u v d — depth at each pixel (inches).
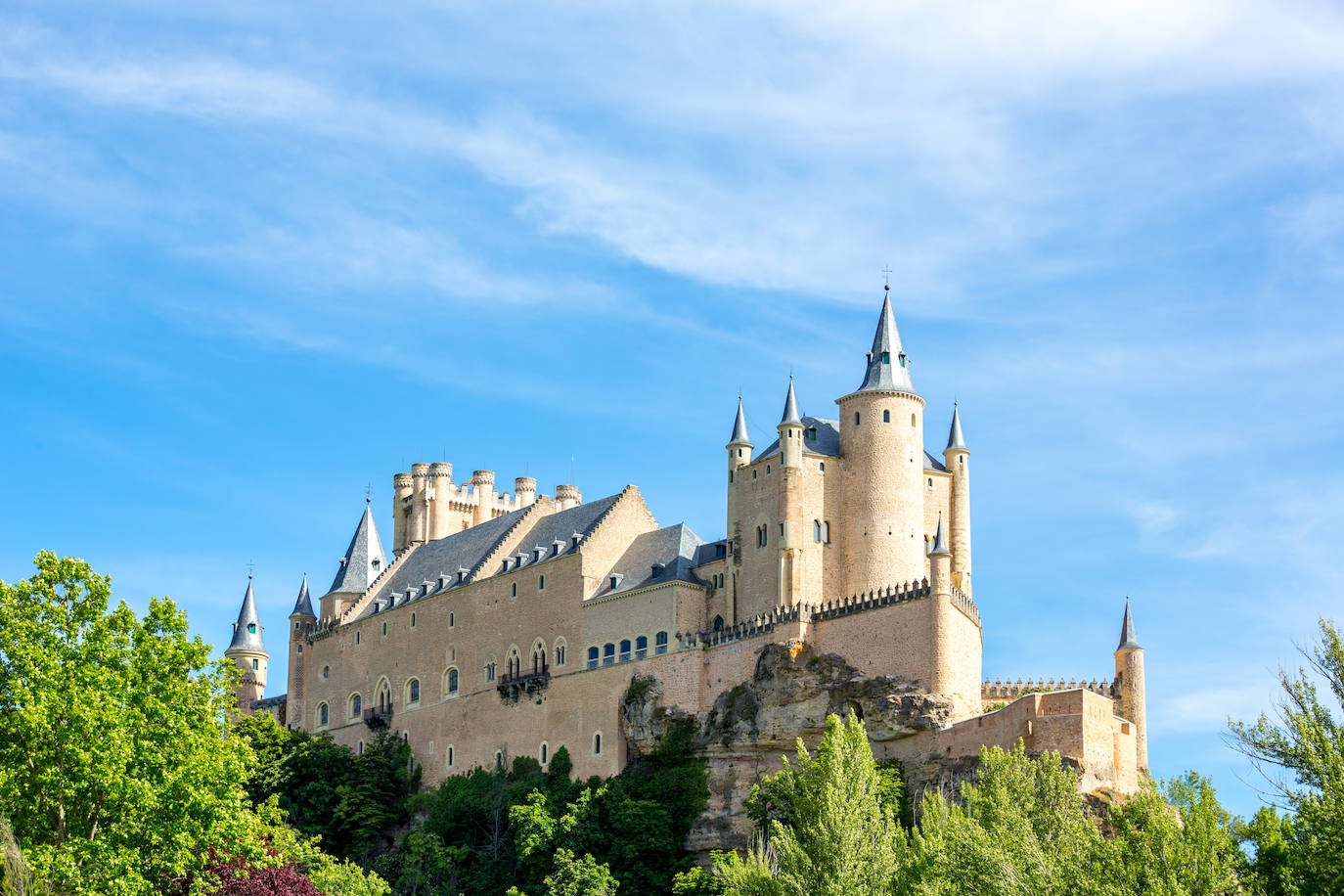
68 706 3627.0
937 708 5241.1
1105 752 4945.9
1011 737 5002.5
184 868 3673.7
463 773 6643.7
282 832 4313.5
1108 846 3636.8
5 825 3132.4
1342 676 3447.3
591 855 5487.2
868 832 4146.2
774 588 5821.9
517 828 5895.7
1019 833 3769.7
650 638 6053.2
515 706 6481.3
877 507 5871.1
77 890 3457.2
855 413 5989.2
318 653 7726.4
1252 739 3454.7
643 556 6368.1
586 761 6112.2
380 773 6815.9
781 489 5856.3
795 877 4077.3
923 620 5334.6
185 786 3690.9
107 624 3838.6
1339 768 3304.6
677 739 5807.1
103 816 3678.6
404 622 7214.6
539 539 6850.4
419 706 6988.2
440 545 7657.5
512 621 6628.9
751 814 5221.5
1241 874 3619.6
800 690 5541.3
